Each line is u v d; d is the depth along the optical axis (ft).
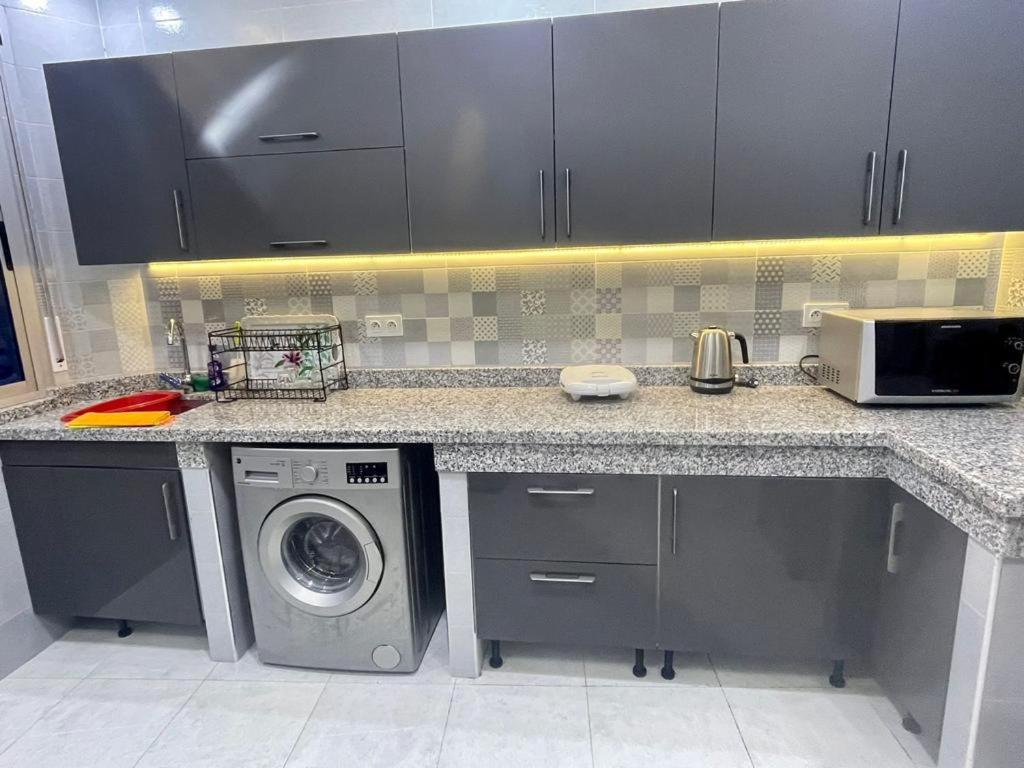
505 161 6.08
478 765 5.21
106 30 7.40
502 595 6.04
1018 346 5.55
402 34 5.97
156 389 8.14
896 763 5.09
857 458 5.22
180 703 6.07
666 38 5.65
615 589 5.84
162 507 6.34
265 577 6.30
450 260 7.43
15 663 6.68
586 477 5.63
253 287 7.82
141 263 7.47
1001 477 3.91
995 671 3.96
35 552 6.72
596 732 5.54
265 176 6.44
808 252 6.90
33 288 7.13
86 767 5.29
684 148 5.83
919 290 6.84
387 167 6.26
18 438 6.34
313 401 7.10
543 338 7.50
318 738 5.56
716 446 5.37
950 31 5.29
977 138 5.43
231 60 6.23
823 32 5.45
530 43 5.82
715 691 6.03
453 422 5.92
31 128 7.08
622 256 7.16
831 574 5.48
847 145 5.61
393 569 6.07
